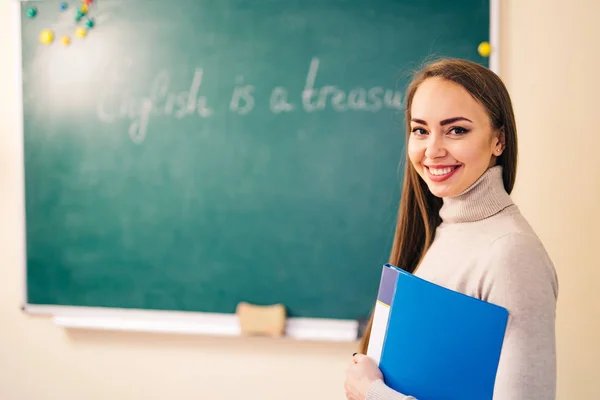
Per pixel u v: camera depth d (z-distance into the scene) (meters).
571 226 1.50
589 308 1.47
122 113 1.75
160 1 1.71
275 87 1.67
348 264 1.67
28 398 1.87
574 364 1.49
